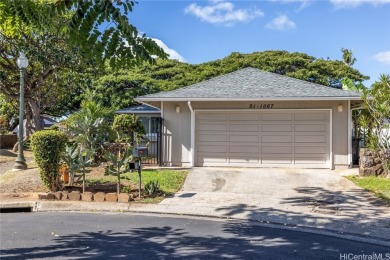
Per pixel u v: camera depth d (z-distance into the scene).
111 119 18.16
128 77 26.67
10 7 3.29
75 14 2.64
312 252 4.92
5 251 4.82
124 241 5.35
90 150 9.20
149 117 20.06
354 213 7.12
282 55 33.81
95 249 4.95
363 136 13.73
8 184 9.65
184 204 7.83
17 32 4.84
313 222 6.55
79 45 2.76
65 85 22.33
